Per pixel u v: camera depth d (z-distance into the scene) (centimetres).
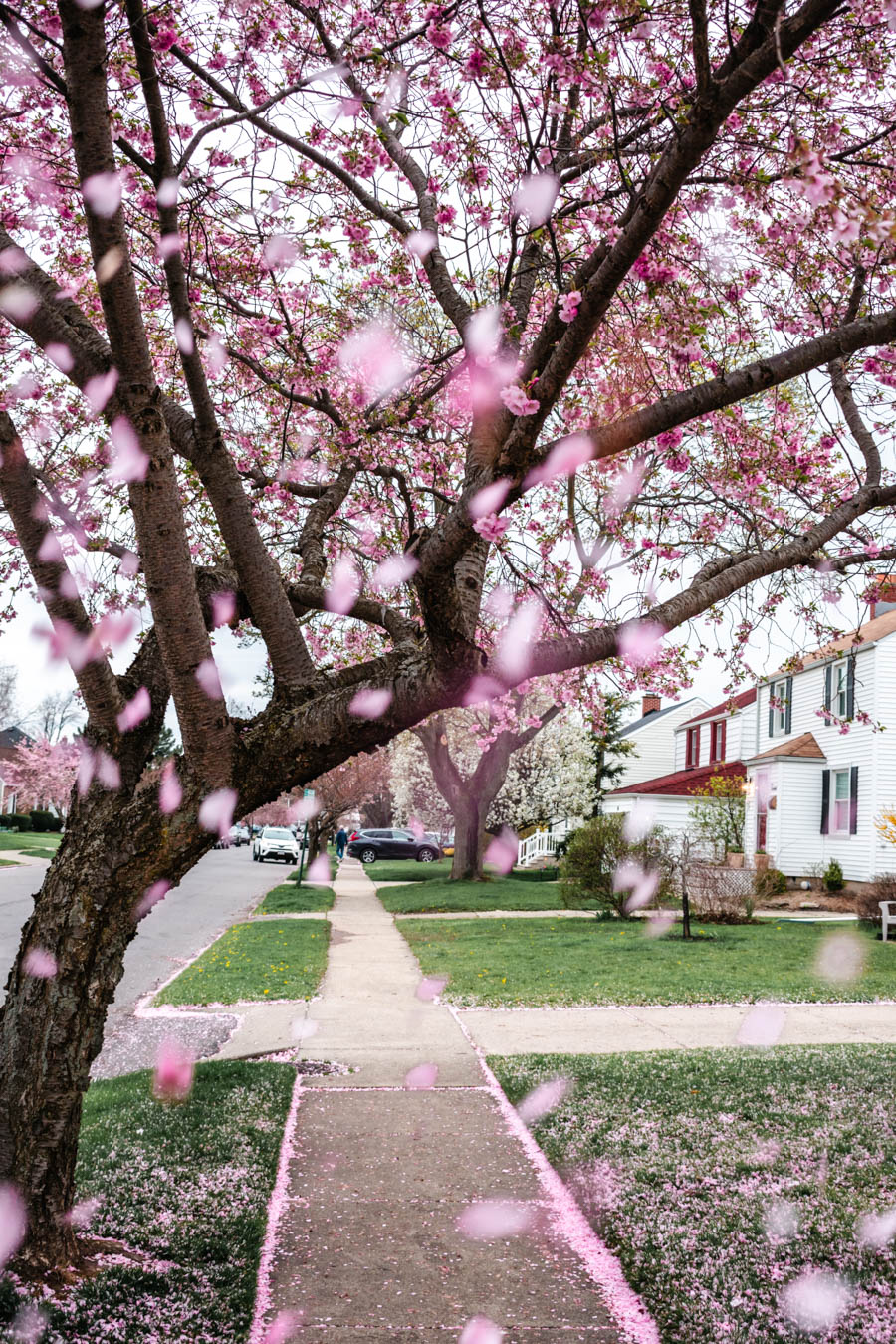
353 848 3988
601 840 1680
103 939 325
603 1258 352
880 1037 754
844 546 543
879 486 477
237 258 573
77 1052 319
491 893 2220
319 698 356
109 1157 444
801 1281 323
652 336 410
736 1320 299
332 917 1798
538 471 314
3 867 2872
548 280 483
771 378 316
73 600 329
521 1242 367
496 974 1061
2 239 326
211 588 399
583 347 282
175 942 1441
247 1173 429
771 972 1070
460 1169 449
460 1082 612
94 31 272
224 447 352
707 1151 463
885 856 2094
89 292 585
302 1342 288
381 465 577
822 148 346
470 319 412
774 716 2675
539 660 348
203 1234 358
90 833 333
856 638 564
